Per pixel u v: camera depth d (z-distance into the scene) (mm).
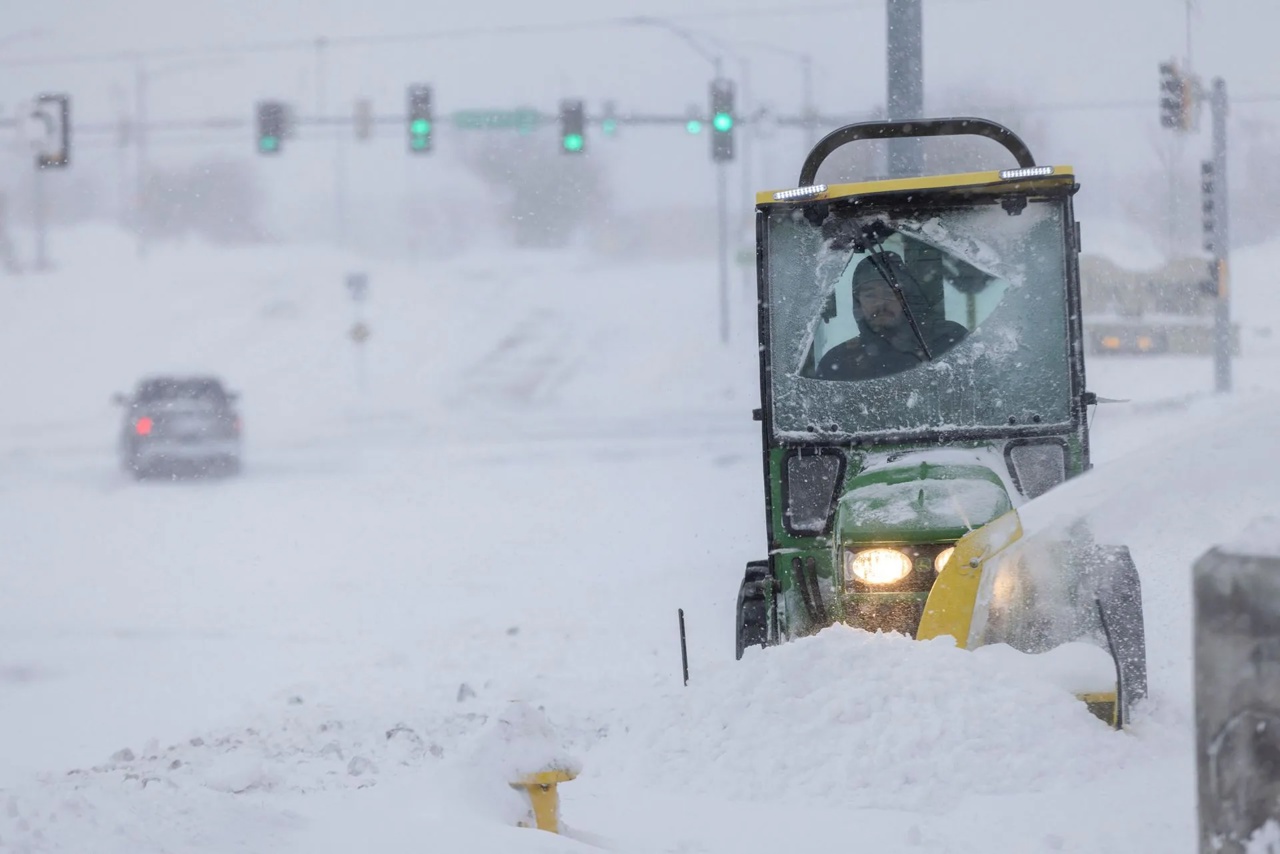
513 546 63781
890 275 26984
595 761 21547
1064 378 26609
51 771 22906
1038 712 20438
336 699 31672
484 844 14547
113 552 66750
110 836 14203
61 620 48406
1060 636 22578
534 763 16422
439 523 73125
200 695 35344
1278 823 8852
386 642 41750
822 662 21609
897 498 24250
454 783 16219
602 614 43781
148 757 23641
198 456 99312
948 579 22203
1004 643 22266
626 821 18266
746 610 25484
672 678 31375
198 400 100750
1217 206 103188
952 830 17500
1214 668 9156
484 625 43062
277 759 22891
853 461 26641
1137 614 22969
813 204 27047
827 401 26844
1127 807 17984
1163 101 94125
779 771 19984
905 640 21938
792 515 26672
